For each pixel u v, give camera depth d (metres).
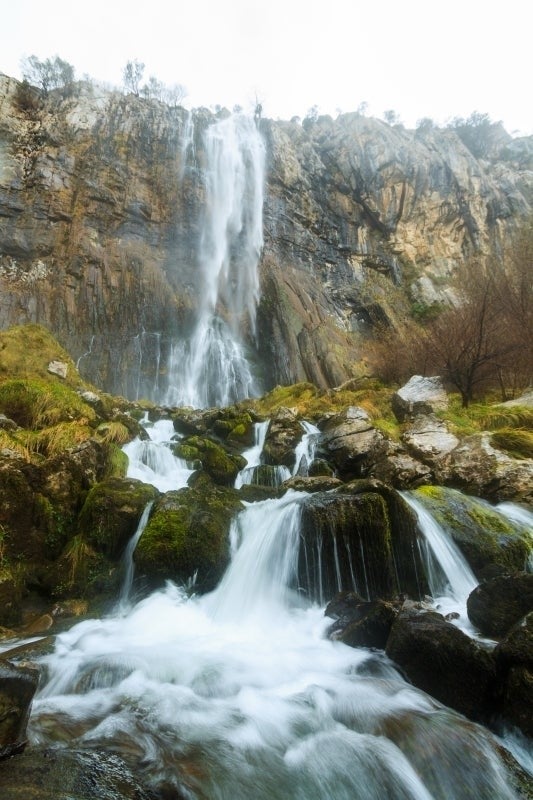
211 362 31.86
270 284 34.97
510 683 3.94
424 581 7.14
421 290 41.75
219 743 3.74
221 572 7.27
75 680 4.64
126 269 33.06
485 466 9.33
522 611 5.30
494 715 4.05
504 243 41.06
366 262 45.34
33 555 7.19
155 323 32.12
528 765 3.66
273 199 44.19
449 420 11.50
